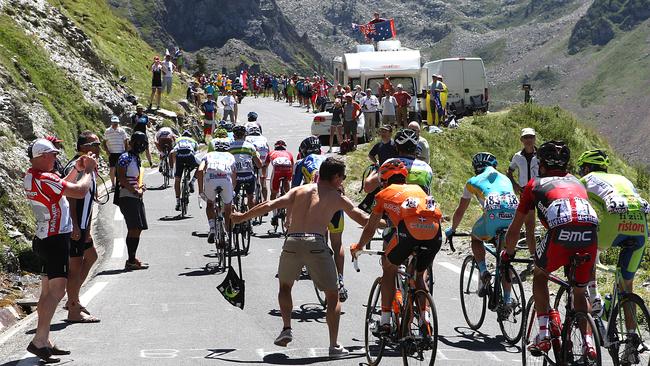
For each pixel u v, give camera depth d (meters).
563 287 10.09
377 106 46.25
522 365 11.01
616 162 51.16
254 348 12.29
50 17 48.81
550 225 9.73
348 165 36.69
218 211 19.14
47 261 11.60
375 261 20.09
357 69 57.53
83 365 11.25
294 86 95.19
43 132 33.56
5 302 16.91
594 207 11.80
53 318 14.29
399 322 11.01
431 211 10.70
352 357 11.77
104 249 21.72
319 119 49.38
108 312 14.74
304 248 11.52
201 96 70.88
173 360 11.53
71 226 11.88
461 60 57.22
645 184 48.69
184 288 16.89
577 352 9.55
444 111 48.53
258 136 25.45
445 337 13.02
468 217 26.88
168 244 22.25
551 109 52.59
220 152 19.78
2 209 22.84
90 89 44.94
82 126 40.56
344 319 14.20
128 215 18.84
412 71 57.44
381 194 11.08
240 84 99.69
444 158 42.09
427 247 10.65
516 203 12.91
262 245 22.19
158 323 13.91
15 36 41.47
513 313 12.49
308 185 11.85
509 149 46.81
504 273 12.61
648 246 19.16
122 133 32.16
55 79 41.66
